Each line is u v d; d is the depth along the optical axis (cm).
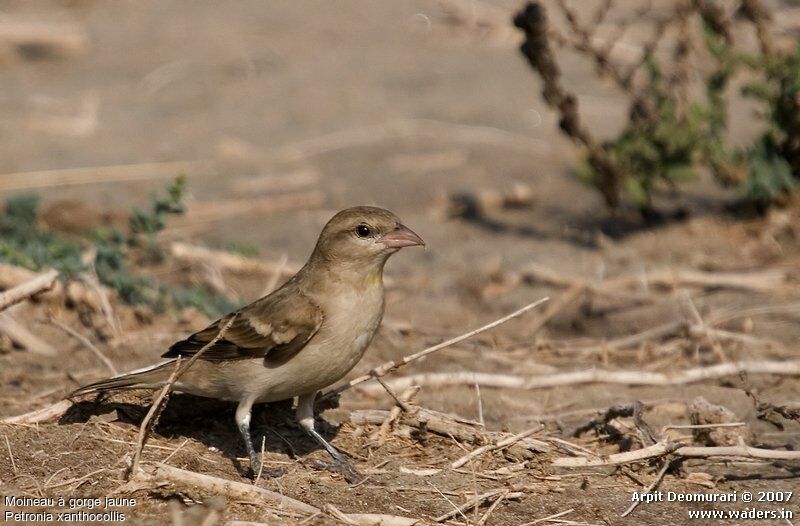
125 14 2825
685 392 1102
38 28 2497
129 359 1134
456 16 2761
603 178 1594
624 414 974
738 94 2142
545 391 1111
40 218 1603
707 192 1756
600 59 1555
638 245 1569
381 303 905
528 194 1755
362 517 802
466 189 1786
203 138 2025
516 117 2141
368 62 2495
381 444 952
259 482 859
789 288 1392
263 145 1995
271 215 1703
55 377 1080
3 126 2034
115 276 1264
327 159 1939
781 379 1130
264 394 887
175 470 820
